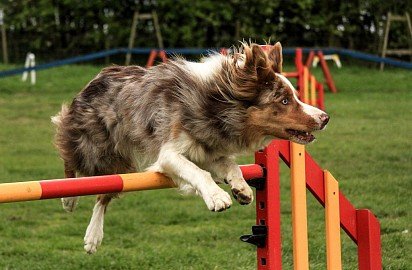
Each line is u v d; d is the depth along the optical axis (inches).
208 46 986.1
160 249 313.3
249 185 208.2
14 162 479.2
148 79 222.7
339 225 212.4
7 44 988.6
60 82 869.8
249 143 207.3
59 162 482.3
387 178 422.6
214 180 214.2
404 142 526.9
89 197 409.7
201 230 342.3
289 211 367.6
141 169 229.9
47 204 394.9
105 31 983.0
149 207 384.8
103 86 237.8
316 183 210.5
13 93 807.1
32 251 313.7
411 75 944.3
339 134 563.8
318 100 704.4
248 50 203.3
